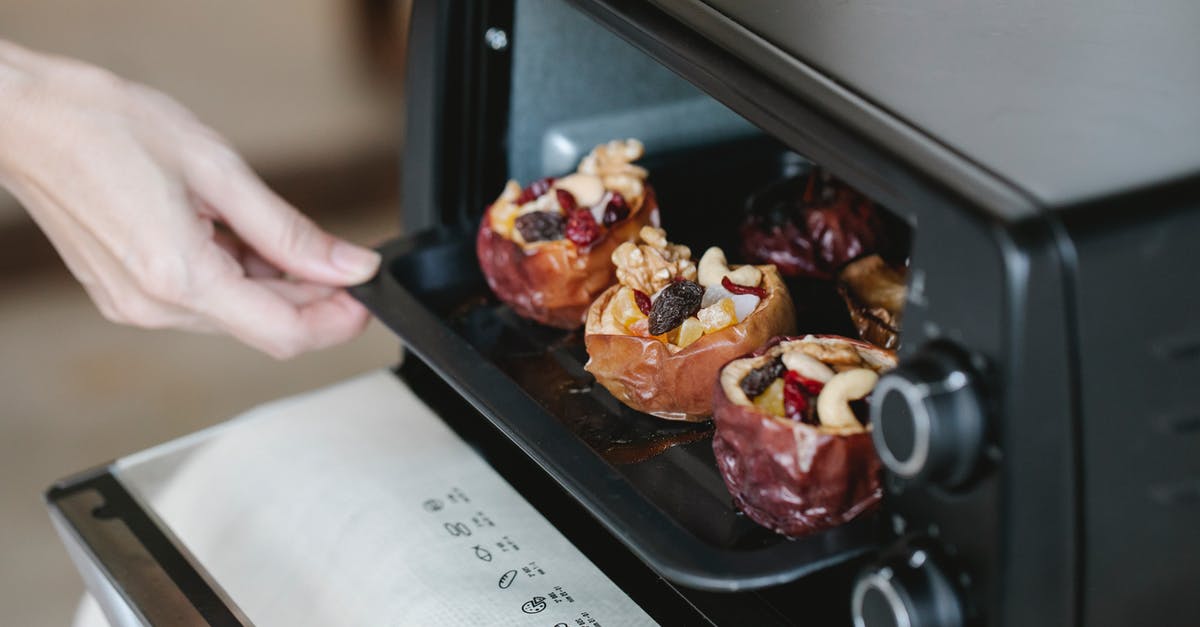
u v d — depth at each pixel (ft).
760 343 2.48
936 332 2.07
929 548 2.12
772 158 3.03
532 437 2.39
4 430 5.28
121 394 5.45
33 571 4.73
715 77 2.29
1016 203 2.02
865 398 2.30
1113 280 2.01
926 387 2.03
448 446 2.70
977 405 2.03
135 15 8.21
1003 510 2.04
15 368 5.58
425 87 2.77
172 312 3.01
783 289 2.54
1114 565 2.10
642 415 2.60
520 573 2.46
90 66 2.89
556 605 2.42
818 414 2.30
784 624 2.35
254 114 7.25
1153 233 2.02
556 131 2.90
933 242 2.06
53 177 2.85
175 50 7.87
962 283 2.04
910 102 2.18
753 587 2.16
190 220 2.86
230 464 2.69
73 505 2.63
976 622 2.10
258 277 3.10
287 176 6.69
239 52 7.88
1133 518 2.09
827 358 2.36
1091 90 2.21
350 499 2.60
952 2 2.39
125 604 2.49
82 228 2.91
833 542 2.20
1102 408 2.04
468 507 2.58
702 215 2.95
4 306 5.92
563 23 2.81
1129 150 2.10
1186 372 2.07
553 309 2.73
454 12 2.71
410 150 2.85
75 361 5.63
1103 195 2.03
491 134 2.85
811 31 2.32
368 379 2.86
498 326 2.80
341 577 2.49
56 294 6.01
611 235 2.70
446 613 2.41
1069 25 2.34
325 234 2.89
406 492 2.60
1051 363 2.01
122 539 2.58
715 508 2.43
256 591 2.50
